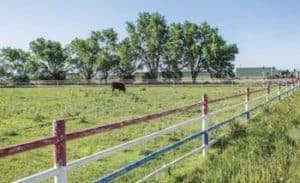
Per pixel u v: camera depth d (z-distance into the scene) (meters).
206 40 104.69
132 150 12.26
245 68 114.06
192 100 33.78
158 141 13.47
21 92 51.00
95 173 9.83
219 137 12.30
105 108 26.25
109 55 109.31
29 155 11.74
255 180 7.94
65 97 39.31
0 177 9.78
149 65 108.00
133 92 48.25
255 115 17.92
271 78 80.94
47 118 21.00
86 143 13.36
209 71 104.75
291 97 28.20
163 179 8.68
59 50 112.81
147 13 107.00
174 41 104.75
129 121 7.11
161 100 34.03
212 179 8.20
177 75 106.06
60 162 5.50
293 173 8.52
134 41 106.94
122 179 8.73
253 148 10.54
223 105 26.33
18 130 15.82
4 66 112.88
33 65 112.50
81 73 112.06
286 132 13.36
